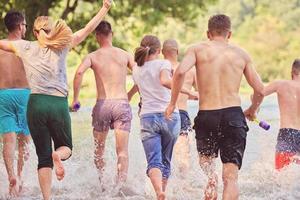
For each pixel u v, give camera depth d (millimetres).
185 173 13406
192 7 41250
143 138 11852
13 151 12867
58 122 11180
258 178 13305
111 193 12820
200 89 10719
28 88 13141
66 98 11352
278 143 13305
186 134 13531
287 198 11992
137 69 12047
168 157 12062
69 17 42500
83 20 38188
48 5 37719
